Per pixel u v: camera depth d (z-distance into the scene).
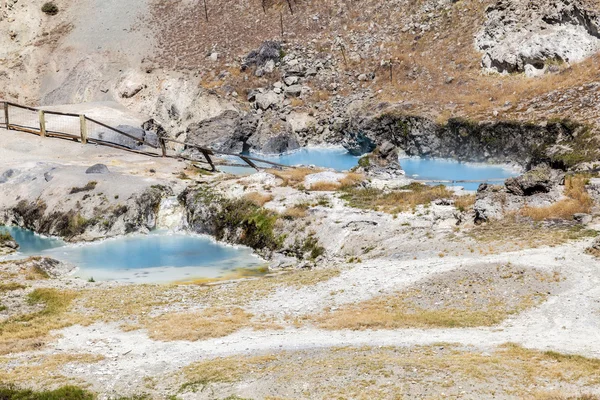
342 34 82.69
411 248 36.00
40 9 98.69
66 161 59.81
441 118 63.00
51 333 27.41
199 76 82.38
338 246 39.38
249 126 73.19
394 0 83.00
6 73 92.25
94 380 22.06
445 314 26.27
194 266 40.78
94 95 85.38
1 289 34.00
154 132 73.12
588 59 62.53
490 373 19.12
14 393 21.02
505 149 58.06
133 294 33.03
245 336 25.58
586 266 29.58
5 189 54.12
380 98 71.81
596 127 51.88
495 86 65.69
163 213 50.31
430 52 74.75
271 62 81.00
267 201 46.09
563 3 66.12
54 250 45.62
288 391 19.34
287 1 89.62
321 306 28.83
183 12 93.81
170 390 20.81
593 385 17.94
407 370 19.81
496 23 71.06
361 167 55.53
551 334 23.17
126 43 91.06
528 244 33.38
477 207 39.44
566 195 39.19
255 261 41.44
